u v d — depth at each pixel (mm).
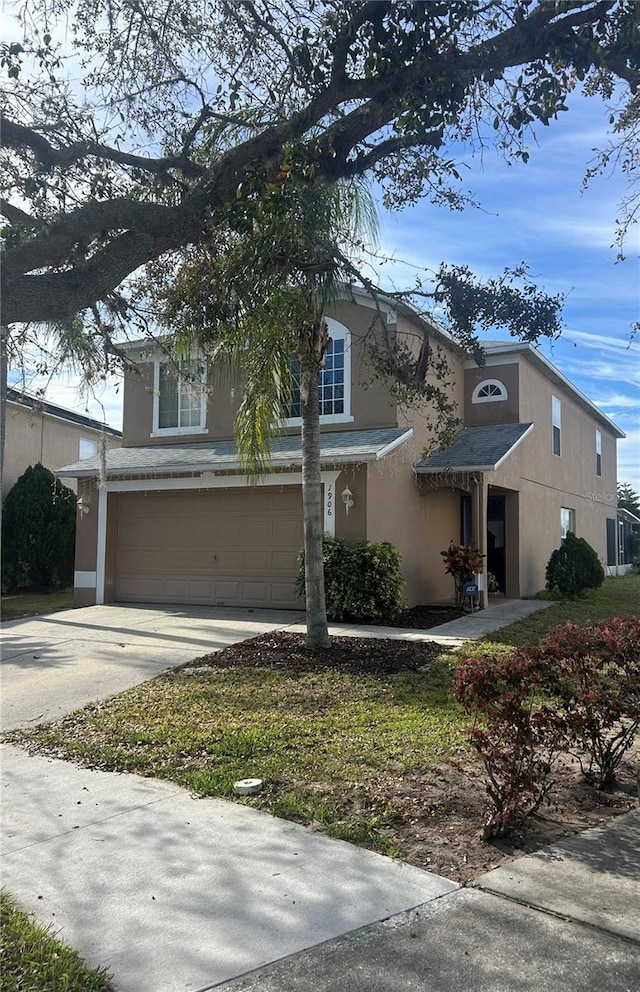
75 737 6590
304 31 5676
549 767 4691
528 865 4031
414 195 7246
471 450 14391
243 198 5094
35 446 22641
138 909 3645
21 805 5062
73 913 3619
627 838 4406
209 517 15195
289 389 10000
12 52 5258
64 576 21281
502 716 4500
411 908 3584
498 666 4668
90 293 4406
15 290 4117
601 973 3053
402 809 4766
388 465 13758
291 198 5449
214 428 16781
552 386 20062
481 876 3898
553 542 19781
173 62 6426
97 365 7820
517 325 6809
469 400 17578
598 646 4898
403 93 5215
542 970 3074
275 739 6199
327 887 3805
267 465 12523
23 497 20875
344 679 8312
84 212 4402
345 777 5336
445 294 6965
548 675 4699
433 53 5223
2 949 3271
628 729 5227
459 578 14125
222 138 6652
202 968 3146
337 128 5492
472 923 3439
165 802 5047
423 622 12555
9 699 7945
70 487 23891
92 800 5129
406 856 4160
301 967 3131
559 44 5094
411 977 3041
